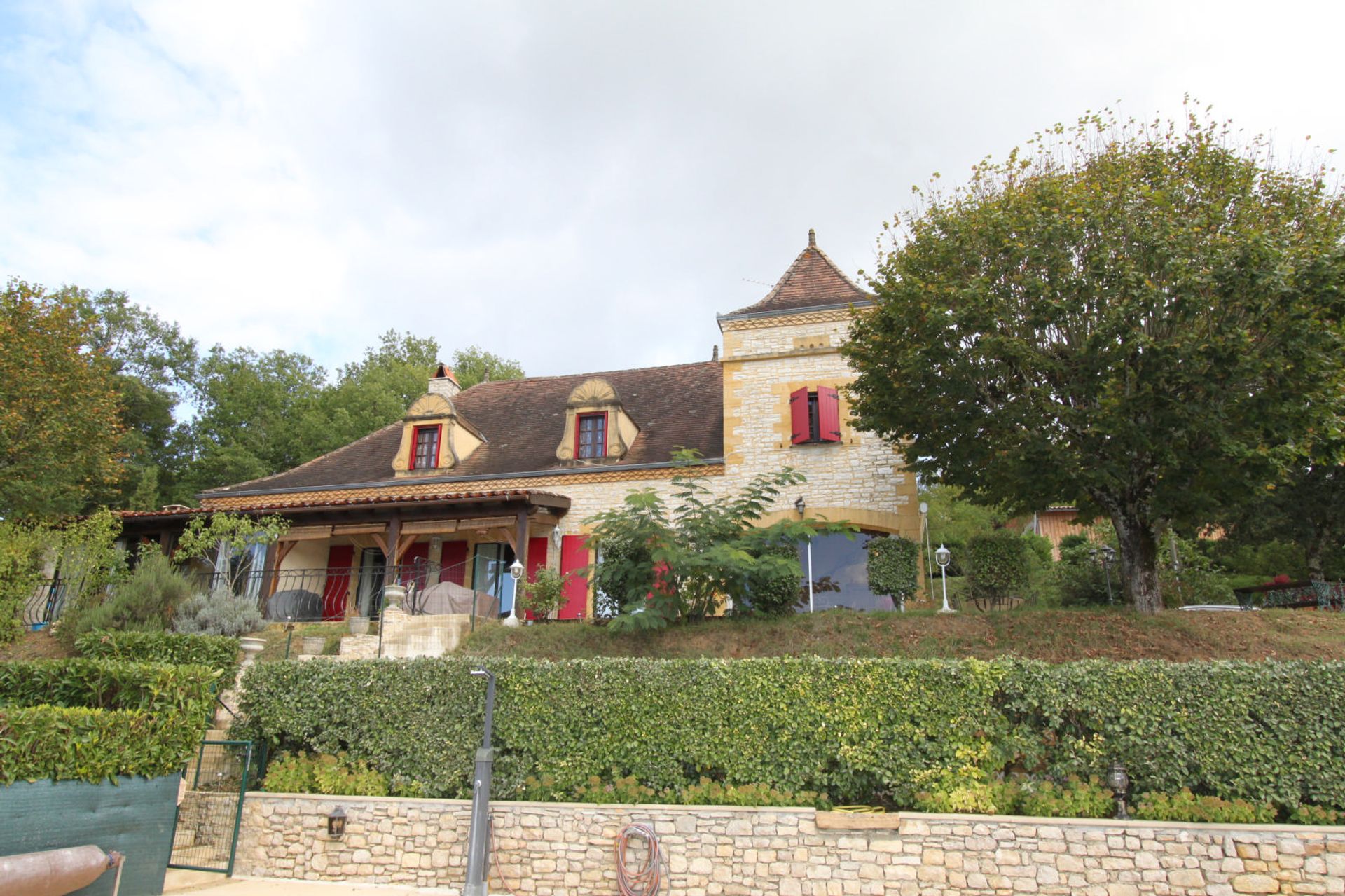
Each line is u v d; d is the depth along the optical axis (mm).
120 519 17750
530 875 8656
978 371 11156
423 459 19703
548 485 18234
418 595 15164
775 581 12898
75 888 6703
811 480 16547
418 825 9062
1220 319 10086
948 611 12195
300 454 32562
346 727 9977
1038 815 8070
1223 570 21922
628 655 11797
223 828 9523
